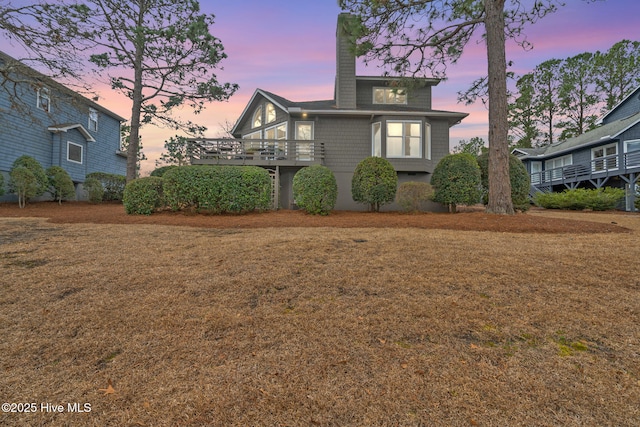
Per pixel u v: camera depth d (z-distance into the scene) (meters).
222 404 1.68
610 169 18.80
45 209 12.08
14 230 6.63
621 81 29.70
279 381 1.87
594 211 15.27
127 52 13.62
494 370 1.96
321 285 3.45
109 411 1.64
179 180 9.28
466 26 10.72
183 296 3.15
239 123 18.92
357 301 3.05
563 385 1.82
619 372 1.93
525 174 10.63
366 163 11.34
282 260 4.34
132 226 7.36
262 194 9.80
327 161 14.14
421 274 3.76
